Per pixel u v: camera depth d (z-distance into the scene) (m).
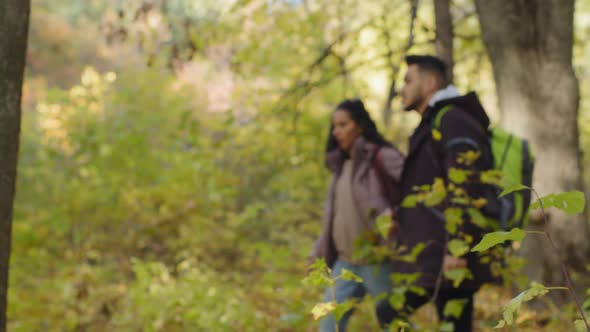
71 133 8.83
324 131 7.27
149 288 5.54
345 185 3.69
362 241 3.51
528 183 3.33
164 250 7.62
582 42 9.09
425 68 3.52
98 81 9.54
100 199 8.10
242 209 8.40
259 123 7.21
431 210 3.34
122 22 5.63
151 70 9.47
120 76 10.05
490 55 5.57
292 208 7.63
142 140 8.64
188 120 7.55
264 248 4.93
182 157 8.34
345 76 6.50
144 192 8.16
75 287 5.58
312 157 7.33
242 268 7.28
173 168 8.46
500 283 3.39
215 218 8.30
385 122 8.35
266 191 8.64
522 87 5.38
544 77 5.38
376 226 3.46
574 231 5.34
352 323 4.55
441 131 3.32
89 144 8.71
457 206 3.23
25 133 9.52
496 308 4.89
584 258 5.30
